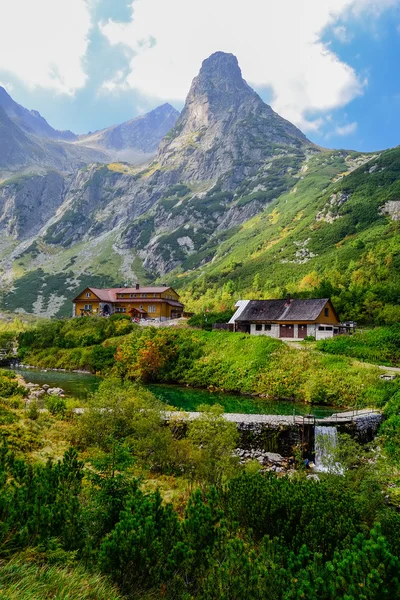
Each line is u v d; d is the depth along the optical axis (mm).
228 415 32812
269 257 151125
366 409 36125
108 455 12922
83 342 72250
